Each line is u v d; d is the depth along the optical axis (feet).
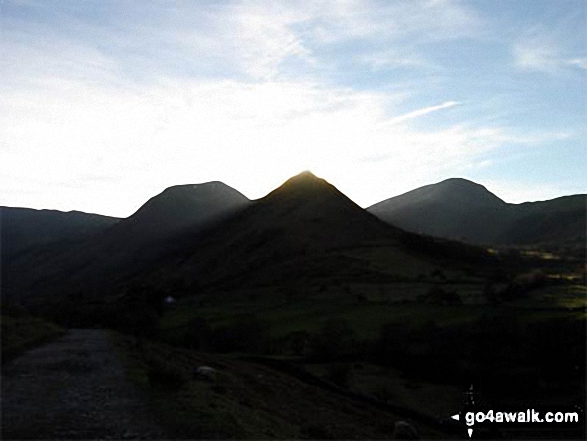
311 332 319.88
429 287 490.08
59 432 54.54
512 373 217.97
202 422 60.75
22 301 579.48
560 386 202.49
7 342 131.95
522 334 257.75
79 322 369.30
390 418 161.99
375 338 283.38
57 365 103.71
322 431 96.84
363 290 504.84
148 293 507.30
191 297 603.67
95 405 67.46
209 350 308.19
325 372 233.14
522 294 394.73
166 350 170.60
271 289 591.78
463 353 244.83
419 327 287.07
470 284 497.46
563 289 409.90
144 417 61.72
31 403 67.97
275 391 148.87
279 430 76.13
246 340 309.42
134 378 88.84
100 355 123.54
